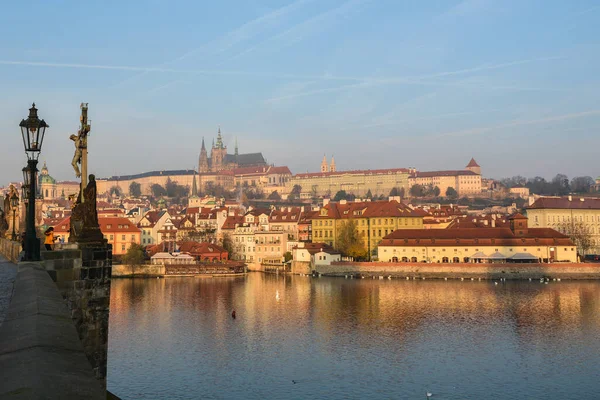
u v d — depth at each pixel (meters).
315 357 112.06
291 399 88.44
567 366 105.56
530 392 92.06
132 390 91.75
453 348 118.62
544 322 143.38
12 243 64.75
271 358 111.00
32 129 39.94
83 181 48.59
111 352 114.69
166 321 145.62
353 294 195.75
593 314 153.50
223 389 92.69
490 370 103.50
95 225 48.47
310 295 193.62
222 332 133.25
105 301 48.19
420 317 151.12
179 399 87.62
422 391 92.69
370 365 106.75
